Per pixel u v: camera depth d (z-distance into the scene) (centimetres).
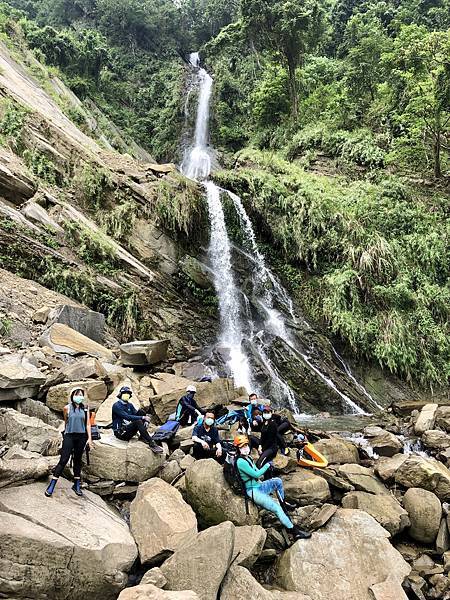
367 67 2802
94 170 1791
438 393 1653
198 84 4566
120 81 4566
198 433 794
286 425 870
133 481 710
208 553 545
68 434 629
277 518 691
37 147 1736
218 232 1959
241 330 1769
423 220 2048
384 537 666
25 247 1422
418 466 850
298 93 3122
